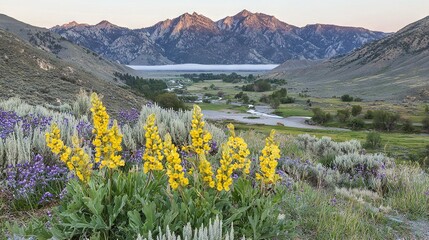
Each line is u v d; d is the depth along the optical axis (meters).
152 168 3.91
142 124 8.16
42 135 6.23
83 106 12.20
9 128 6.81
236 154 4.20
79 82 43.44
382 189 8.24
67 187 4.13
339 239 4.95
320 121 115.56
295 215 5.55
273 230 4.16
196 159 4.32
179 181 3.76
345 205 6.45
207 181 3.95
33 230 3.68
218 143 8.30
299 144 13.02
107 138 3.86
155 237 3.58
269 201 4.30
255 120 117.25
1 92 22.20
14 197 4.78
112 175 4.32
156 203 4.01
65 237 3.62
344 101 184.62
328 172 8.72
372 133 55.84
